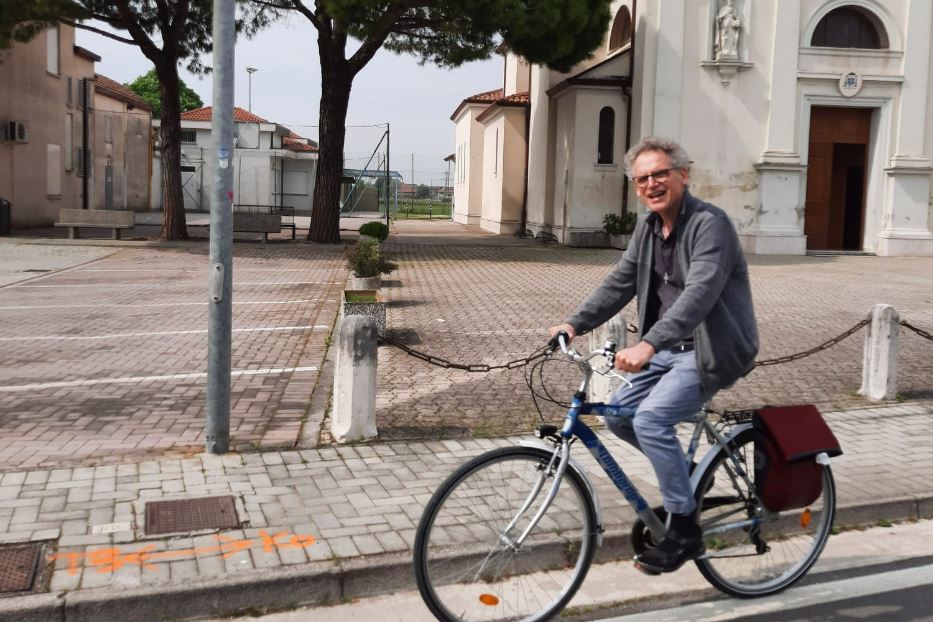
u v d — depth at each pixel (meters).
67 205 31.12
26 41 18.73
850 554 4.65
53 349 9.30
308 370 8.45
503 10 18.00
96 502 4.80
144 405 7.05
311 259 18.89
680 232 3.69
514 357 9.24
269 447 5.92
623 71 24.50
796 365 9.16
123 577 3.90
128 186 38.88
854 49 23.42
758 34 23.20
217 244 5.58
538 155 29.48
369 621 3.83
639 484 5.29
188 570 3.99
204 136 44.22
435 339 10.22
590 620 3.86
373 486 5.20
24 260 17.61
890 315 7.61
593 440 3.80
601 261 20.31
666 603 4.04
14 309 11.91
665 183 3.64
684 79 23.23
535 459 3.67
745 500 4.05
